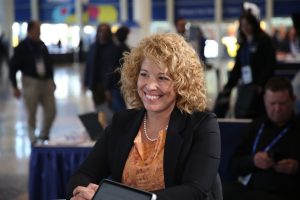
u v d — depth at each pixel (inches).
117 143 67.0
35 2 671.1
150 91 63.0
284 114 104.7
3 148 239.1
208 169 59.7
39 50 227.9
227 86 189.6
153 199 52.2
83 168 68.5
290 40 439.2
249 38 177.6
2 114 343.6
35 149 129.0
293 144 104.1
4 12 682.8
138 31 486.9
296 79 159.8
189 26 302.4
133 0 615.5
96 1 657.0
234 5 626.2
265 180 103.7
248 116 173.6
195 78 63.8
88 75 239.5
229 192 104.4
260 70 175.5
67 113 341.4
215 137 62.3
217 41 645.3
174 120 63.8
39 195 129.6
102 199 56.1
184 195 57.4
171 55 62.3
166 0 643.5
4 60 676.1
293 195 102.2
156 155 63.4
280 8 603.2
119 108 227.3
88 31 673.0
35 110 231.9
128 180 64.4
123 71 68.8
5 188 174.2
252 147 109.7
